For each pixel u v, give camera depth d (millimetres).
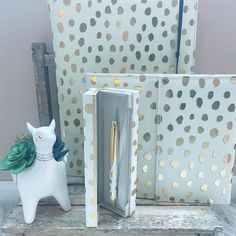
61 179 570
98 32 630
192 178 613
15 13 758
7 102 826
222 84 553
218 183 613
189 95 562
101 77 580
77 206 616
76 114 678
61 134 711
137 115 525
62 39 636
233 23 774
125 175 553
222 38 785
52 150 546
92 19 623
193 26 627
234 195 882
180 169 610
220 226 555
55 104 789
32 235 556
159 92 566
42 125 771
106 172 582
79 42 636
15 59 792
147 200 636
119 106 518
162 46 638
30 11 759
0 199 878
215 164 602
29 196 545
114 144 542
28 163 529
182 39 630
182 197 626
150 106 578
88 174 520
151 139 599
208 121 576
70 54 644
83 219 573
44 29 773
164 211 600
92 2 614
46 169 534
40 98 748
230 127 578
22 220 569
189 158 601
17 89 817
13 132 851
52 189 556
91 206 538
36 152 532
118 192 573
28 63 797
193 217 582
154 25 627
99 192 601
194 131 584
